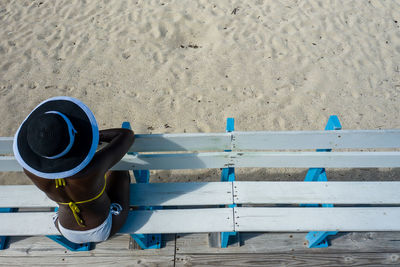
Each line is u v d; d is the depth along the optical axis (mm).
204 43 4816
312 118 3879
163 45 4777
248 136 2047
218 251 2521
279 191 2236
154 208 2723
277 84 4262
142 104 4035
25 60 4613
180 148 2135
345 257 2480
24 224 2121
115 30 4992
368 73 4438
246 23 5074
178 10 5277
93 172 1464
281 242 2557
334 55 4660
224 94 4129
